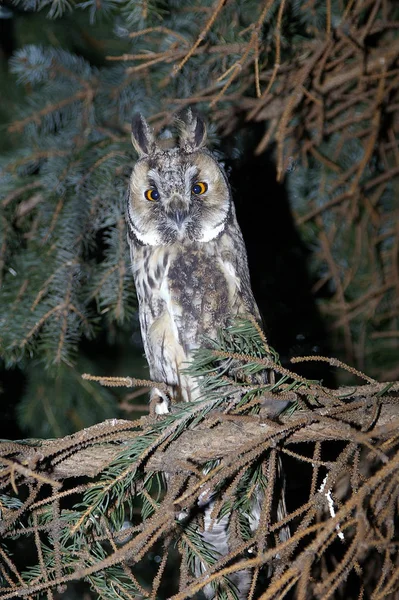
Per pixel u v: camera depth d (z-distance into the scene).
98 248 3.25
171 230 3.12
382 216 3.29
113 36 3.26
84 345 3.32
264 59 3.16
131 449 2.94
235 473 2.96
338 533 2.88
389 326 3.31
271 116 3.21
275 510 3.05
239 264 3.14
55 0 3.15
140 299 3.14
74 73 3.16
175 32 3.11
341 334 3.31
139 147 3.15
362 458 3.08
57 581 2.90
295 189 3.27
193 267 3.12
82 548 2.96
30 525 2.97
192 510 2.99
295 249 3.32
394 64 3.23
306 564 2.86
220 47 3.13
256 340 2.97
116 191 3.17
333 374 3.30
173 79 3.17
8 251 3.17
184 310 3.11
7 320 3.14
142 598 2.99
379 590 2.90
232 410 2.95
